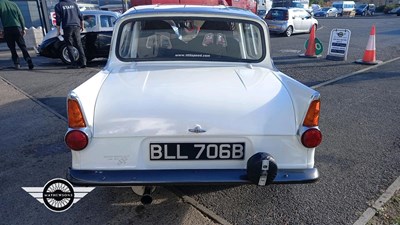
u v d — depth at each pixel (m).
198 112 2.12
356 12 47.78
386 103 5.22
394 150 3.60
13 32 8.19
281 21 17.00
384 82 6.52
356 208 2.59
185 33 3.06
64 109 5.12
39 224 2.43
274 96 2.26
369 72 7.45
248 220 2.47
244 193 2.81
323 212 2.55
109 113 2.11
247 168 2.12
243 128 2.12
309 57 9.62
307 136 2.13
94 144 2.11
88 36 8.84
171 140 2.13
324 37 15.66
